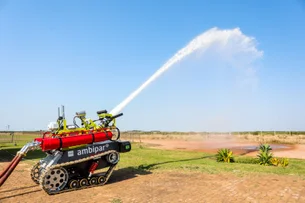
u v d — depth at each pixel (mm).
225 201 7906
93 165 10172
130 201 8109
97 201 8203
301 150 30734
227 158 17703
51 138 9445
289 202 7734
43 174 9000
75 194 9102
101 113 11250
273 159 16719
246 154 25000
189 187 9688
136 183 10578
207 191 9070
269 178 11008
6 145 32688
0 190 9797
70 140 9711
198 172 12742
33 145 9266
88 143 10266
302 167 15258
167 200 8109
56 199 8555
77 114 10680
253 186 9625
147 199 8266
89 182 10094
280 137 50438
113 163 10680
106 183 10695
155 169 13844
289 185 9703
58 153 9688
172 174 12352
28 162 17406
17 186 10430
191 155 22594
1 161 17875
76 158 9844
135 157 20547
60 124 10242
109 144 10750
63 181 9414
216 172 12641
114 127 11289
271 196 8336
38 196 8945
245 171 12844
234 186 9695
